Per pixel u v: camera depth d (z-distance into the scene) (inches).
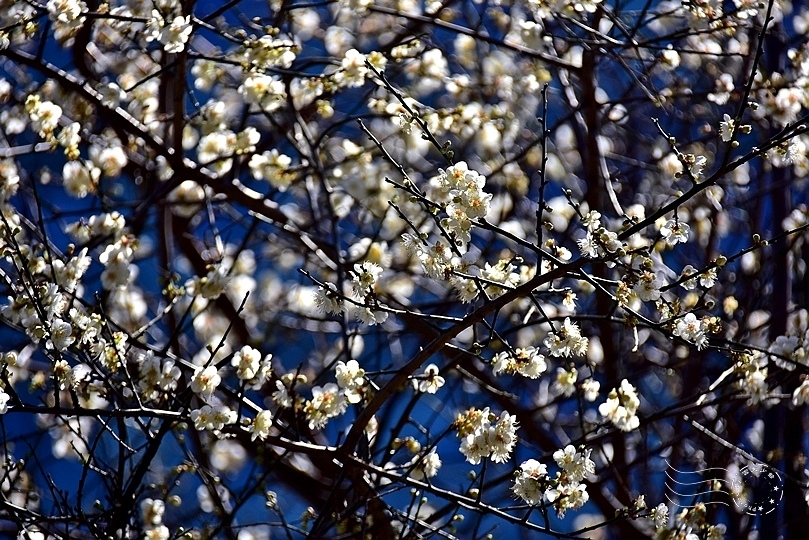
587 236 173.6
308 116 324.2
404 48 288.8
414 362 187.2
